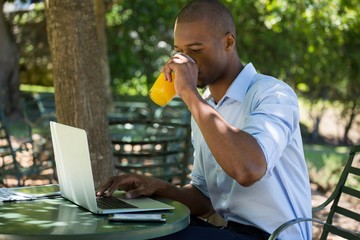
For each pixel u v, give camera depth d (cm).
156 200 346
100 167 536
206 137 299
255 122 311
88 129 533
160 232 285
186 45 332
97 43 544
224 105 349
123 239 275
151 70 1941
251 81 345
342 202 764
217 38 334
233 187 344
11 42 1808
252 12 1641
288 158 338
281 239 337
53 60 538
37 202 338
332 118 1961
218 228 343
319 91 1761
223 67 340
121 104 1245
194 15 331
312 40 1341
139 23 1862
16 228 281
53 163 710
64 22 528
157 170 675
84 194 315
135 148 831
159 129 848
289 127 321
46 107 1022
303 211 345
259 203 338
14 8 1880
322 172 942
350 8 1282
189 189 379
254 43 1698
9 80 1784
